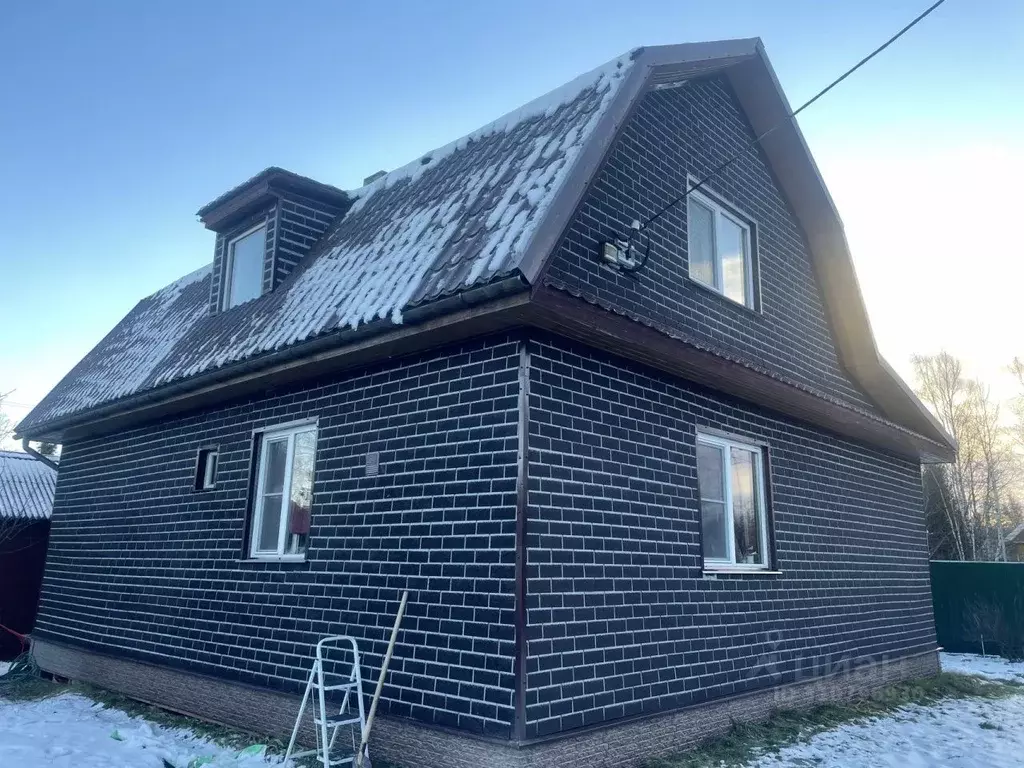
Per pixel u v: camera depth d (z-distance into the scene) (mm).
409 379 6055
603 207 6379
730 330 7844
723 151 8461
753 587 7195
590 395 5750
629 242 6473
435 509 5570
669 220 7262
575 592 5273
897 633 9672
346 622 6016
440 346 5859
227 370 7168
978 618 13820
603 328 5352
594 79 6871
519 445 5125
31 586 12867
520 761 4605
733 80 8703
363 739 5094
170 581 8195
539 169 5965
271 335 6977
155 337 10562
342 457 6477
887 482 10305
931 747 6605
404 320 5410
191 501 8227
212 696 7141
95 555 9688
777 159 9180
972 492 33312
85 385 10734
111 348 11781
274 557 7012
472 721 4938
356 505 6211
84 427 10078
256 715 6590
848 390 9930
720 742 6195
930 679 9891
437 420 5738
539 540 5086
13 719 7621
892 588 9797
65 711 7977
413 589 5570
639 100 6477
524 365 5254
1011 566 13859
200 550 7887
